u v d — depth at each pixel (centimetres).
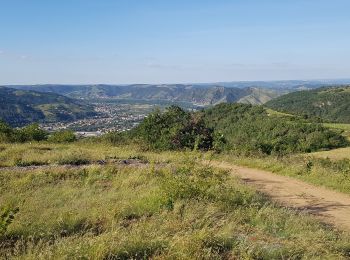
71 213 773
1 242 629
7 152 1750
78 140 3039
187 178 1016
